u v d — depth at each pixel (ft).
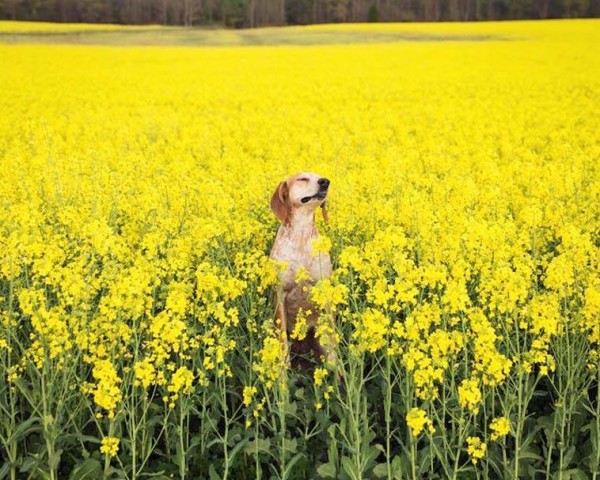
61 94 76.43
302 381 19.31
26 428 15.57
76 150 50.39
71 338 16.71
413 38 142.10
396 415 17.06
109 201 29.09
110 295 17.06
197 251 22.50
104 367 13.80
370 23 184.44
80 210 26.96
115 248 19.40
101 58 111.96
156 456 16.61
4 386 16.83
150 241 21.07
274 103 73.20
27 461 14.90
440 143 47.91
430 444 14.70
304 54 117.91
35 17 182.19
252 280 19.76
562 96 71.10
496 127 54.39
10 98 72.69
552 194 30.35
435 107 66.03
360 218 26.25
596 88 74.95
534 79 81.82
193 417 17.94
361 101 72.74
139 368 14.20
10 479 14.98
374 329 14.62
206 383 15.37
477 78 84.64
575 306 17.81
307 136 51.60
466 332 17.16
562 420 15.23
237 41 148.87
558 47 112.16
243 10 201.98
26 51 118.73
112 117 63.46
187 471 15.83
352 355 15.23
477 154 43.70
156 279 17.95
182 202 28.22
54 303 20.97
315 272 19.39
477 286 20.56
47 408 15.30
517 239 22.85
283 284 19.29
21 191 32.45
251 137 53.01
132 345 17.10
